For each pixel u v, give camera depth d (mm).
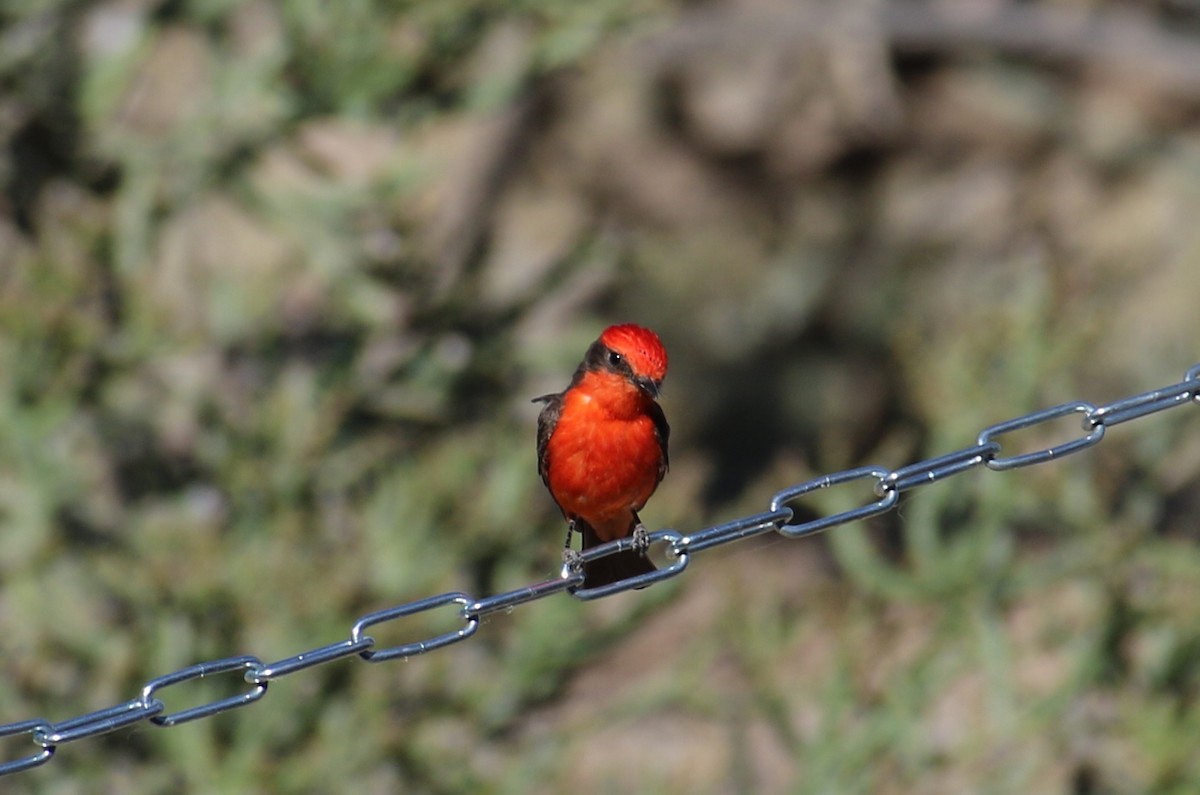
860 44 25578
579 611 16000
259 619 14906
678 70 25500
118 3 17328
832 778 15039
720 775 17172
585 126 25484
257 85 16812
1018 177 25953
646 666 18781
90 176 16906
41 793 14406
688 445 25266
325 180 17016
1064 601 15953
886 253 25781
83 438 15898
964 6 24969
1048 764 15180
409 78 17109
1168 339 22016
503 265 20516
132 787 14500
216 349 16562
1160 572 15516
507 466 16203
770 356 25484
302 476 15578
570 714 17703
